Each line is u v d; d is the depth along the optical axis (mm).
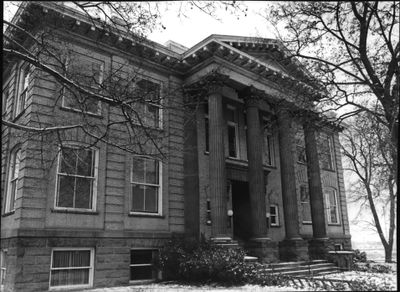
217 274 15656
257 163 20266
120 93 12523
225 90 22781
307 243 21406
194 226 19078
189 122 20156
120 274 16328
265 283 15008
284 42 14852
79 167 16531
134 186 18234
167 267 17250
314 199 23344
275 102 20125
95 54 17781
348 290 12508
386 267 21188
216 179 18422
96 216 16406
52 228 15000
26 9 12891
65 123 15484
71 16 16125
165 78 20375
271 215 24328
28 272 13938
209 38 19078
